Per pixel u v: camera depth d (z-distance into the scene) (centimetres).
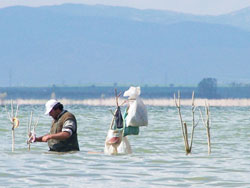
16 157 4012
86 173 3391
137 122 4225
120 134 4275
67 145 4206
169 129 6962
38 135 6088
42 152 4294
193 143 5316
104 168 3572
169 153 4441
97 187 3000
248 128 7206
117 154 4247
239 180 3200
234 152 4559
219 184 3083
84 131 6594
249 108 14138
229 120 8906
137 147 4894
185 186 3038
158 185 3055
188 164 3784
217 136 6072
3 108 13525
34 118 9012
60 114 4184
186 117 9681
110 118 9306
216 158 4119
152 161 3897
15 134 6106
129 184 3081
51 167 3588
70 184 3066
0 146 4819
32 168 3547
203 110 12825
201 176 3316
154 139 5666
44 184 3061
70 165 3669
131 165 3709
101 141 5416
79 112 11569
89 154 4166
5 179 3188
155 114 10725
